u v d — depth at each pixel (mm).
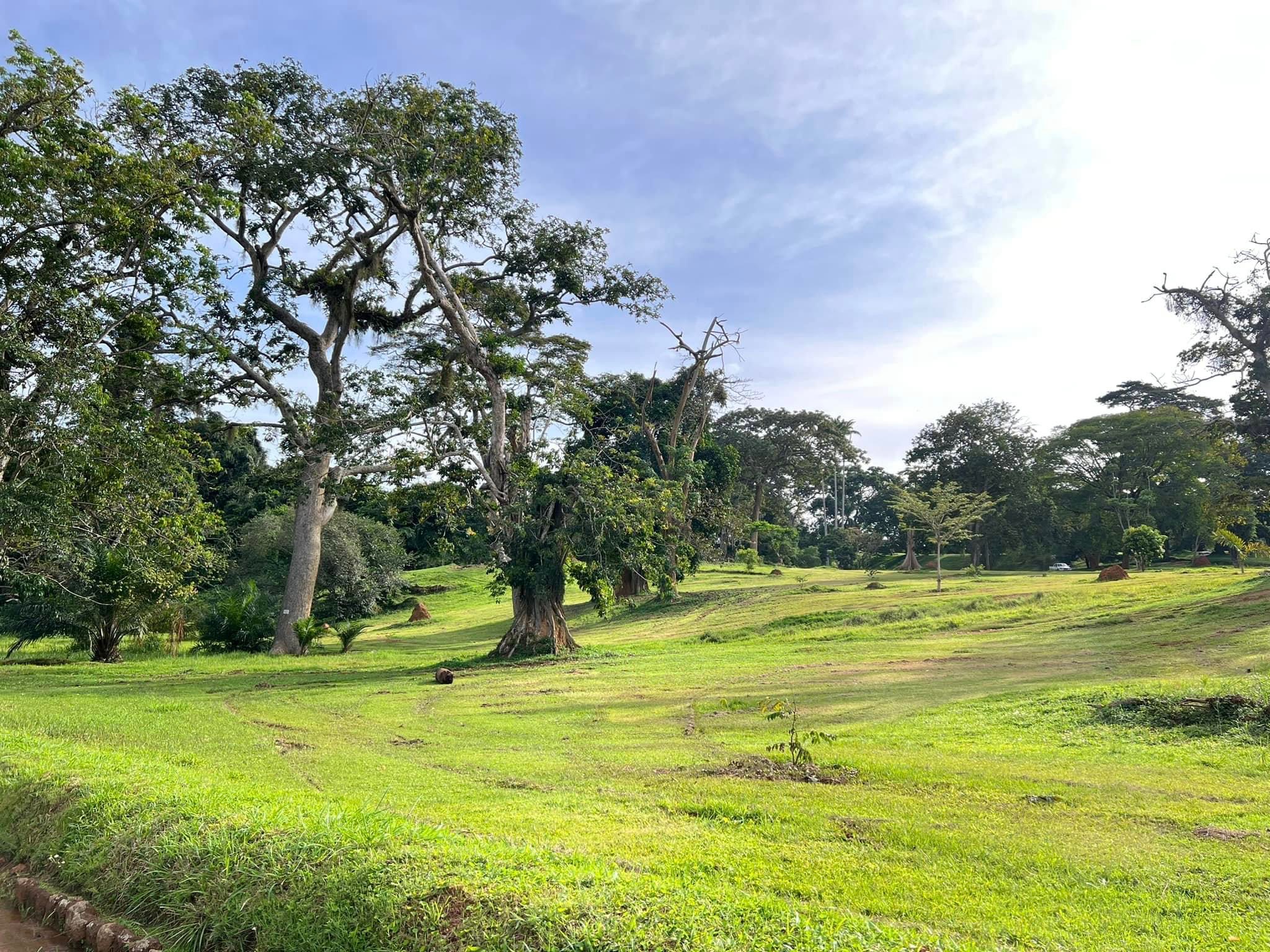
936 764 8984
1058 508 67188
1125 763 9000
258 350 30750
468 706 15875
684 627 34219
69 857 5785
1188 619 22344
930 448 69688
